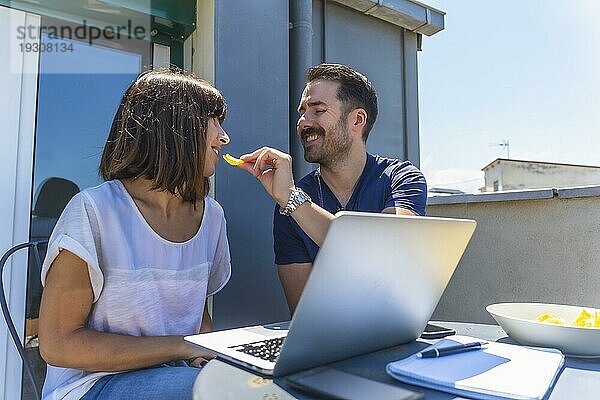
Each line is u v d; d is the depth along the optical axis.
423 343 1.00
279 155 1.37
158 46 1.95
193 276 1.28
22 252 1.63
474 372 0.78
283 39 2.02
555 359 0.87
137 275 1.15
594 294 1.95
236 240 1.79
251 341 0.96
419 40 3.04
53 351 1.03
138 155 1.23
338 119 1.66
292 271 1.66
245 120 1.86
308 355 0.78
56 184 1.72
